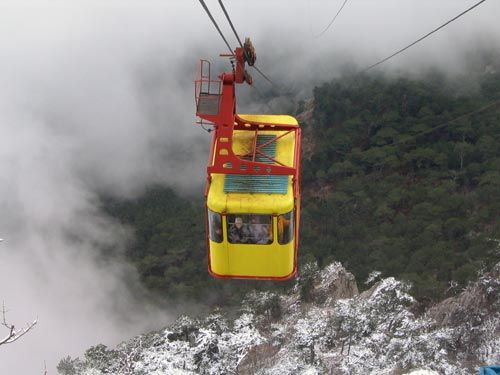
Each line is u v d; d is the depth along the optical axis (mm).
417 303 66750
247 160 13219
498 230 76438
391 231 84938
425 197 90812
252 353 64625
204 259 102125
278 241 13023
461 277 67125
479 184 90125
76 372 63438
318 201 102125
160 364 62781
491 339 57781
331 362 58188
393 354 57094
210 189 12977
